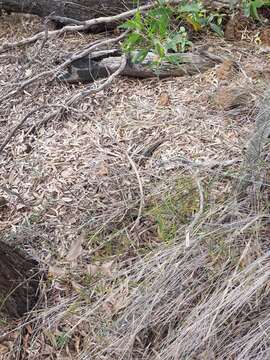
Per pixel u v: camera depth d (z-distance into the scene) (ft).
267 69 7.74
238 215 5.70
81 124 7.63
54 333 5.68
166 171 6.65
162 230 5.96
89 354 5.43
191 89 7.75
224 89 7.43
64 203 6.72
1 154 7.55
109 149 7.16
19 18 9.61
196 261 5.50
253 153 6.04
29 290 5.96
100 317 5.59
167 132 7.18
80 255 6.13
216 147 6.84
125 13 8.29
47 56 8.64
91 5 8.79
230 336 5.14
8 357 5.66
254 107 7.13
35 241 6.40
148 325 5.42
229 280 5.13
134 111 7.61
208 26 8.57
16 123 7.90
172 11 7.80
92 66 8.16
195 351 5.08
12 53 8.96
